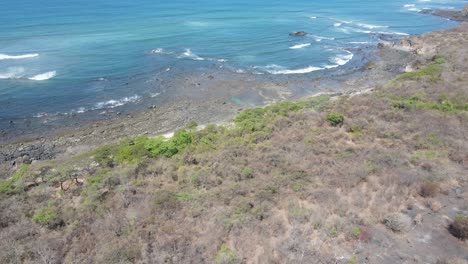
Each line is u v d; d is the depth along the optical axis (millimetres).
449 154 22359
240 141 25734
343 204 17438
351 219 16406
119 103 39562
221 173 21250
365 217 16500
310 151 23562
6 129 33438
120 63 51219
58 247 15156
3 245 15164
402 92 35906
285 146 24406
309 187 19234
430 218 16469
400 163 21328
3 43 56906
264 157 22891
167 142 25922
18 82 43031
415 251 14539
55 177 22422
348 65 53594
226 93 42906
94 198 19062
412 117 28562
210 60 54438
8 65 47781
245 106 39531
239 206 17688
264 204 17734
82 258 14438
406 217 16594
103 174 22219
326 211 16938
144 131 33781
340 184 19328
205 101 40719
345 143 24938
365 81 46812
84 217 17359
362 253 14461
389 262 14016
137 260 14180
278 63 54125
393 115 29125
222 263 13820
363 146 24125
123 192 19391
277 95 42469
